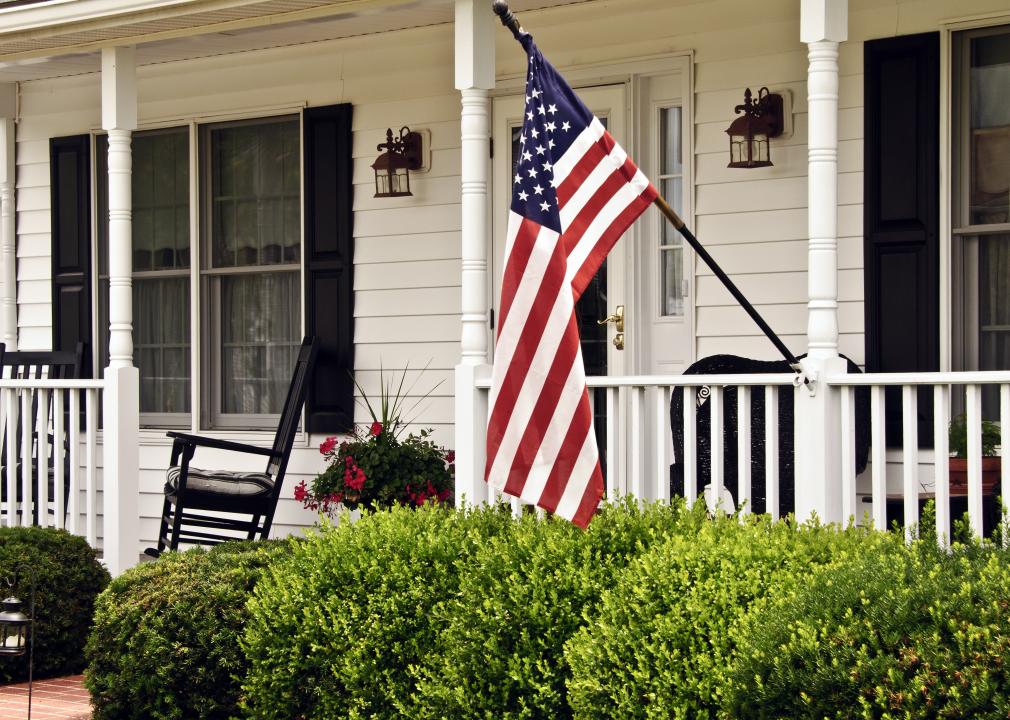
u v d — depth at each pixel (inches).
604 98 360.5
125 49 368.2
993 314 309.4
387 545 270.4
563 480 238.8
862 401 309.7
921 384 257.6
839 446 270.2
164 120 426.9
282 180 411.8
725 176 341.4
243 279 418.6
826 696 183.9
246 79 412.5
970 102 311.0
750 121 330.3
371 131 393.7
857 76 322.0
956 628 183.6
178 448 375.6
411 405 387.5
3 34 363.9
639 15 352.5
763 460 319.6
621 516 258.1
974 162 310.8
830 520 264.5
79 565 344.8
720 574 223.6
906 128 314.5
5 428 406.6
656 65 350.6
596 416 369.7
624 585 231.9
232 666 277.1
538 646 242.8
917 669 180.7
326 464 395.2
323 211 399.5
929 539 227.1
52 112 451.8
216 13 337.1
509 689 243.1
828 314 268.2
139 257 435.5
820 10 266.8
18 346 464.1
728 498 324.2
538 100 255.8
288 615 269.6
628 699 216.1
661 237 358.0
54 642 338.3
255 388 416.5
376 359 393.7
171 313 431.2
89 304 444.8
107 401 363.6
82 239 445.1
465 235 312.8
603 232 259.0
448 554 265.4
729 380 277.3
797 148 331.6
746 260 339.0
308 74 402.6
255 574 286.7
